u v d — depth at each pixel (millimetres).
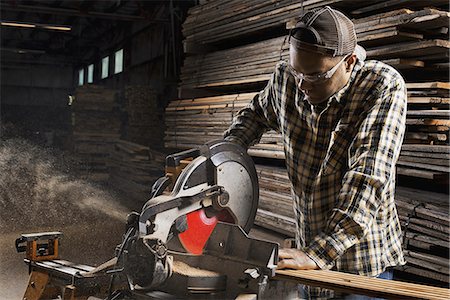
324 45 2020
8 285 4832
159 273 2010
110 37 17703
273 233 4863
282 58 4609
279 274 2025
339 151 2293
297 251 2115
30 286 2945
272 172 4793
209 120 5648
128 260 2035
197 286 2082
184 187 2188
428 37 3742
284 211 4633
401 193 3805
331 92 2215
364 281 1989
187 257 2213
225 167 2320
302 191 2465
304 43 2027
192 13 6207
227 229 2191
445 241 3475
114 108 11727
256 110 2668
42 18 16844
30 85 22000
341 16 2105
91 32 18344
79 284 2662
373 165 2076
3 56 20688
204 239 2246
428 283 3824
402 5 3748
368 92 2211
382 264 2328
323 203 2383
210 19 5758
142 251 2002
